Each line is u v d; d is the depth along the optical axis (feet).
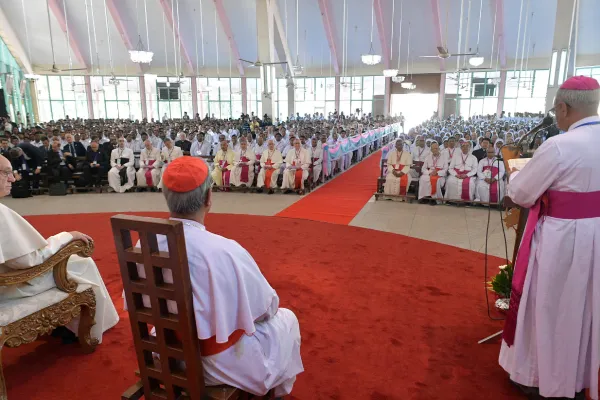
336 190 28.68
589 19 64.13
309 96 94.17
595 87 6.07
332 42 80.02
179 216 5.20
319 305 11.07
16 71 76.02
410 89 87.86
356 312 10.68
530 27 69.26
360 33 77.15
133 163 29.35
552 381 6.63
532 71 78.33
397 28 74.08
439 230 18.51
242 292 4.97
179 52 77.41
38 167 27.84
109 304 9.88
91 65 84.94
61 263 8.12
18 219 7.28
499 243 16.53
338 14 73.97
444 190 23.99
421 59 82.79
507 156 8.18
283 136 35.96
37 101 83.56
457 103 85.87
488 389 7.65
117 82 70.54
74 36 76.59
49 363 8.59
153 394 5.48
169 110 92.38
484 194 22.45
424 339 9.38
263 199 26.03
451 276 13.03
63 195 27.94
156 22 74.08
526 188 6.44
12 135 34.12
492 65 79.25
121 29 73.46
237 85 91.91
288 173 27.20
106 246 16.39
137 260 4.90
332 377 8.01
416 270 13.55
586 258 6.19
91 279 9.26
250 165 28.22
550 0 63.10
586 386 6.74
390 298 11.48
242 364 5.29
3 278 7.09
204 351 5.21
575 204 6.15
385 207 23.34
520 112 77.25
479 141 28.14
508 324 7.22
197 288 4.87
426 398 7.42
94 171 28.96
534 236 6.68
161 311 4.99
